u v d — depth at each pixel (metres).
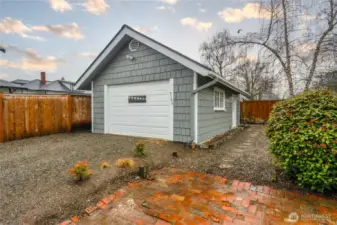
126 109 7.27
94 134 7.50
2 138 5.72
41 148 5.08
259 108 13.73
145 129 6.75
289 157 2.91
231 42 13.86
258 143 6.62
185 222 2.23
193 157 4.77
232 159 4.54
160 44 5.82
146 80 6.59
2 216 2.25
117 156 4.37
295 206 2.55
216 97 7.86
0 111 5.68
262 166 3.94
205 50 18.20
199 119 5.91
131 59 6.95
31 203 2.50
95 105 8.14
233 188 3.09
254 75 16.95
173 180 3.41
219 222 2.23
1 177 3.19
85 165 3.16
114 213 2.43
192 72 5.64
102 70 7.84
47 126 7.09
